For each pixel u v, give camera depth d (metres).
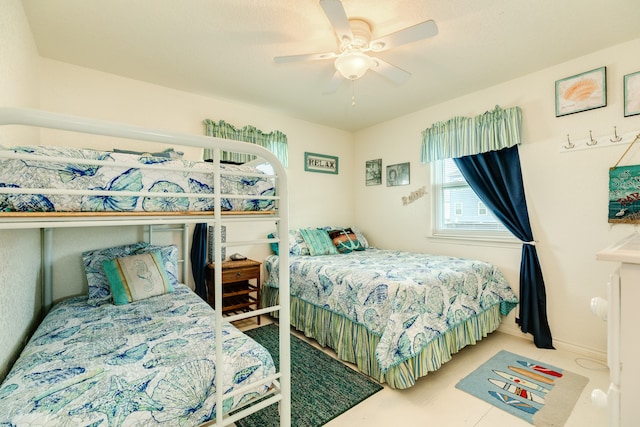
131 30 1.86
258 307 2.92
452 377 1.96
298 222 3.66
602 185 2.13
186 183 1.05
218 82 2.61
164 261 2.30
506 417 1.57
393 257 2.98
